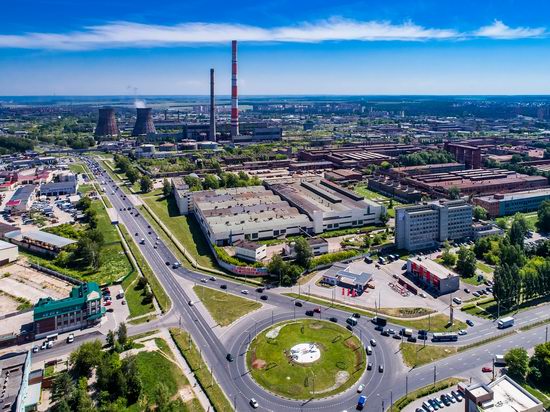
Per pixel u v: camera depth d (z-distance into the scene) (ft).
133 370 600.39
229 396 593.01
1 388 562.66
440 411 560.20
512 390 535.19
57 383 581.53
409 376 631.15
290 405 578.66
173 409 541.34
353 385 615.16
